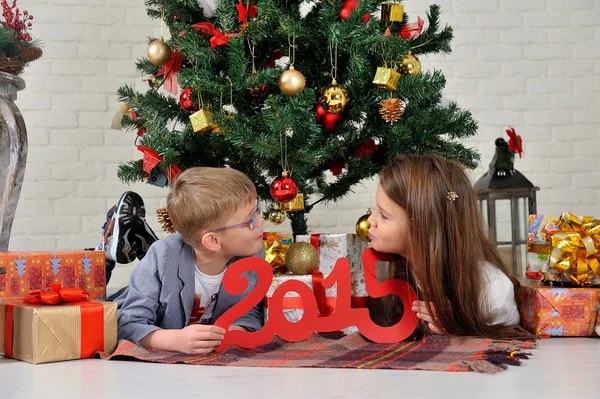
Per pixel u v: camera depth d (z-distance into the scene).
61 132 3.02
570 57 3.17
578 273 1.56
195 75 1.71
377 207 1.51
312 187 2.22
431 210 1.46
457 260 1.46
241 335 1.38
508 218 2.36
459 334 1.46
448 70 3.15
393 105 1.67
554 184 3.15
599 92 3.17
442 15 3.14
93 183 3.04
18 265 1.42
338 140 1.82
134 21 3.09
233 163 1.91
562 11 3.17
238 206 1.39
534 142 3.15
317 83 1.86
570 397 1.01
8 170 1.88
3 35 1.89
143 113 1.91
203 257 1.46
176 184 1.42
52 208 3.00
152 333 1.38
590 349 1.39
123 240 1.92
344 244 1.64
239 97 1.84
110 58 3.06
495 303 1.49
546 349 1.39
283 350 1.38
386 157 1.88
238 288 1.37
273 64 1.91
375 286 1.47
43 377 1.19
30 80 3.00
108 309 1.38
